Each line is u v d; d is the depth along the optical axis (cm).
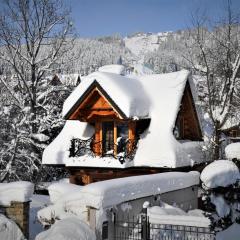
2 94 2778
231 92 2002
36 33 2784
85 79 1967
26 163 2333
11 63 2736
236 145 962
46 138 2339
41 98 2748
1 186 1094
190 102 2102
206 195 877
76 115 1972
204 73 2209
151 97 2038
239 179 847
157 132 1903
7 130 2295
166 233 1062
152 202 1313
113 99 1820
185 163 1875
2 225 1022
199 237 1047
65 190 1254
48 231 895
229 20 2138
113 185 1104
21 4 2759
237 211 839
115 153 1920
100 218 1027
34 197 1908
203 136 2256
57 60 2894
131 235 1109
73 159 2000
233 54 2172
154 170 1856
